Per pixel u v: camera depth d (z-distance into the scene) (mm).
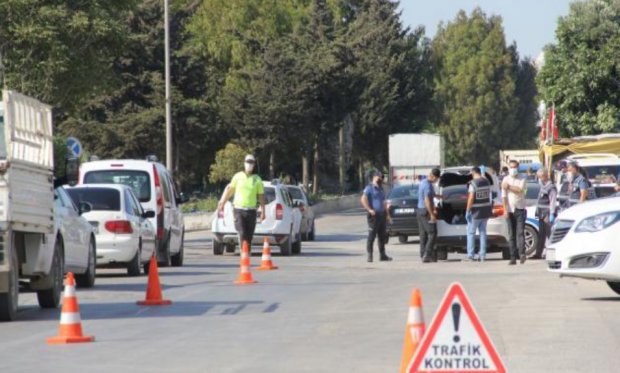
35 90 85875
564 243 39500
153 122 153875
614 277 38594
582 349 28344
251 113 169875
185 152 163125
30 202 36969
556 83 123188
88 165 63312
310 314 37188
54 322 36406
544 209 67062
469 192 65188
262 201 61062
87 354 28625
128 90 156625
